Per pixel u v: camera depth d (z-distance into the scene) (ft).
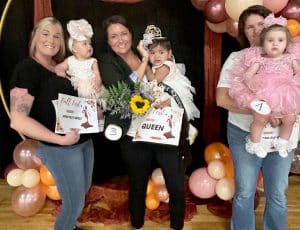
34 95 6.09
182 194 7.61
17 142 10.46
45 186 8.90
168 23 9.53
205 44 9.50
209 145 9.38
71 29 6.73
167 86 7.04
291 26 7.66
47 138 6.13
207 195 8.93
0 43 9.55
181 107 7.07
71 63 6.74
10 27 9.47
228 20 7.97
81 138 6.70
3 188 10.15
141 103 6.72
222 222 8.77
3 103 9.30
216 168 8.68
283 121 6.12
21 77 6.01
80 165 6.65
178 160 7.34
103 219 8.82
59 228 7.02
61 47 6.58
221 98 6.53
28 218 8.87
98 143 10.39
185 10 9.47
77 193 6.70
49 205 9.36
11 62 9.73
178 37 9.64
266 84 5.92
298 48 6.11
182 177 7.52
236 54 6.52
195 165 10.64
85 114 6.65
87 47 6.78
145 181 7.66
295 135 6.49
